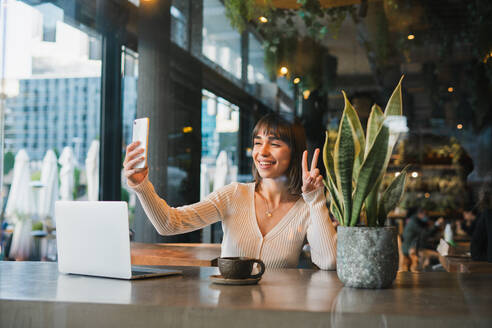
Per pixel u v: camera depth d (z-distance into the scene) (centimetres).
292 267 171
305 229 172
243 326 78
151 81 423
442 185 535
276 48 596
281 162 179
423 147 577
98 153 436
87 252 120
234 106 593
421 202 530
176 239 404
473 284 109
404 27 575
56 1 407
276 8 545
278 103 635
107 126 439
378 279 100
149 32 427
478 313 75
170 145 448
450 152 562
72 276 121
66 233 124
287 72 629
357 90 643
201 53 510
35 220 408
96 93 436
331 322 76
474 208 369
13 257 395
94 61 434
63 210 124
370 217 108
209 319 79
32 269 136
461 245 323
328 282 112
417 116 600
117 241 114
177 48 466
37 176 412
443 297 91
